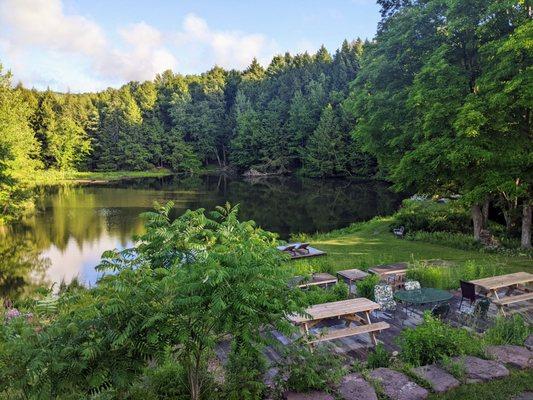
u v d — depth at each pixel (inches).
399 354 240.5
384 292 328.5
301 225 1021.8
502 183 517.3
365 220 1068.5
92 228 970.7
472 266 418.0
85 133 2635.3
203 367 190.4
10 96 1898.4
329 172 2229.3
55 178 2263.8
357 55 2464.3
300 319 252.5
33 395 134.0
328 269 476.1
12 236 894.4
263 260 168.9
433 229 748.0
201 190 1785.2
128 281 152.9
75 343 137.4
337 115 2256.4
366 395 185.3
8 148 1040.8
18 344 141.4
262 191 1745.8
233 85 3043.8
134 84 3331.7
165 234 204.5
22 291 556.1
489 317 305.7
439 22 617.6
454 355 225.0
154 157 2770.7
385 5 797.2
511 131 541.3
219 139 2866.6
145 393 178.2
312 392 187.5
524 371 209.8
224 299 146.6
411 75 671.8
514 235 663.8
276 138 2524.6
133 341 143.4
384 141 707.4
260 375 193.5
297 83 2635.3
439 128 557.3
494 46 496.1
